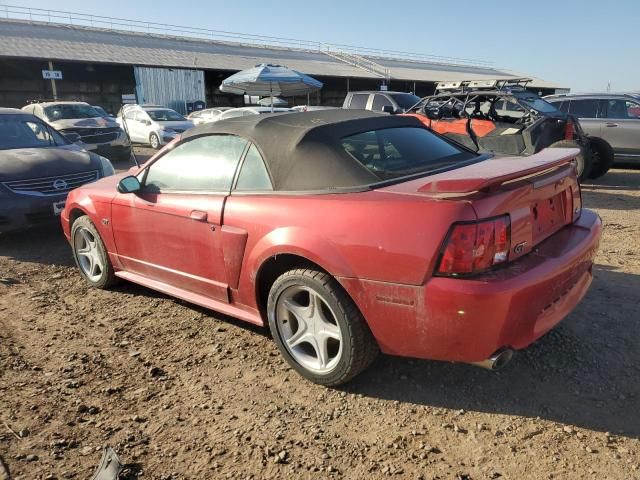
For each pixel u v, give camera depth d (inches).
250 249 128.1
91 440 105.7
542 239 116.3
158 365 134.8
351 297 110.4
